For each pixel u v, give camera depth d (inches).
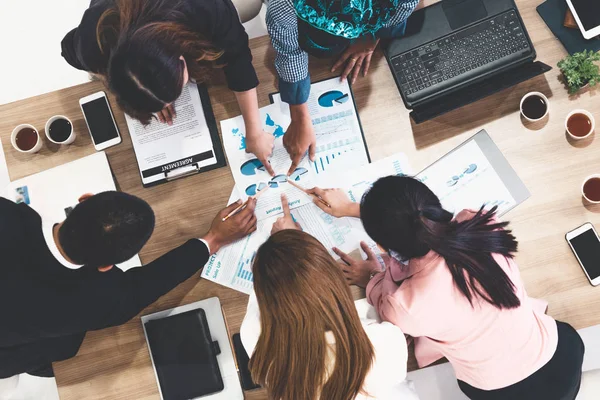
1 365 58.8
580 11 59.4
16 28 97.9
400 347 49.8
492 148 61.6
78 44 47.4
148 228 46.5
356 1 47.1
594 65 57.7
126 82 42.1
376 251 61.6
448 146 62.4
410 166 62.3
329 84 63.1
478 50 59.1
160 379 59.1
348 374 44.3
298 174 62.6
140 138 62.4
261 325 44.8
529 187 60.9
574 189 60.5
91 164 62.3
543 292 59.4
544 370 54.2
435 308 47.3
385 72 62.9
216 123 63.1
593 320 58.6
